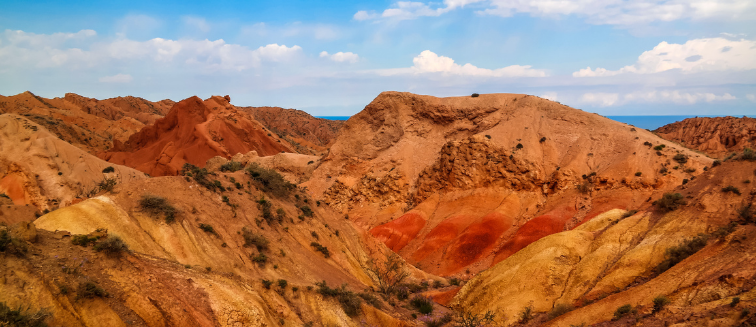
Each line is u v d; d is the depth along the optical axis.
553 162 63.94
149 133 121.62
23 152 66.50
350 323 26.89
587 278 27.78
